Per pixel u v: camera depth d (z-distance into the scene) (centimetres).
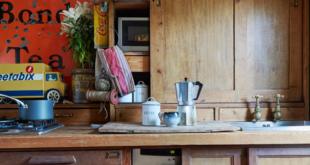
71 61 191
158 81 149
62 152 113
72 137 110
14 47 189
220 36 150
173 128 115
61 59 191
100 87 144
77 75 161
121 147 116
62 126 144
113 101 140
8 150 112
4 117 147
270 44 150
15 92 161
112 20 151
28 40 189
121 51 147
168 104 148
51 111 134
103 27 157
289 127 119
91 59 178
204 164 118
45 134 114
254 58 150
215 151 118
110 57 145
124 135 110
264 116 149
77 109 157
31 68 163
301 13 151
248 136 111
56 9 191
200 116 148
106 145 110
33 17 190
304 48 150
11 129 119
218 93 149
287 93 150
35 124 128
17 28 189
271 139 111
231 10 150
